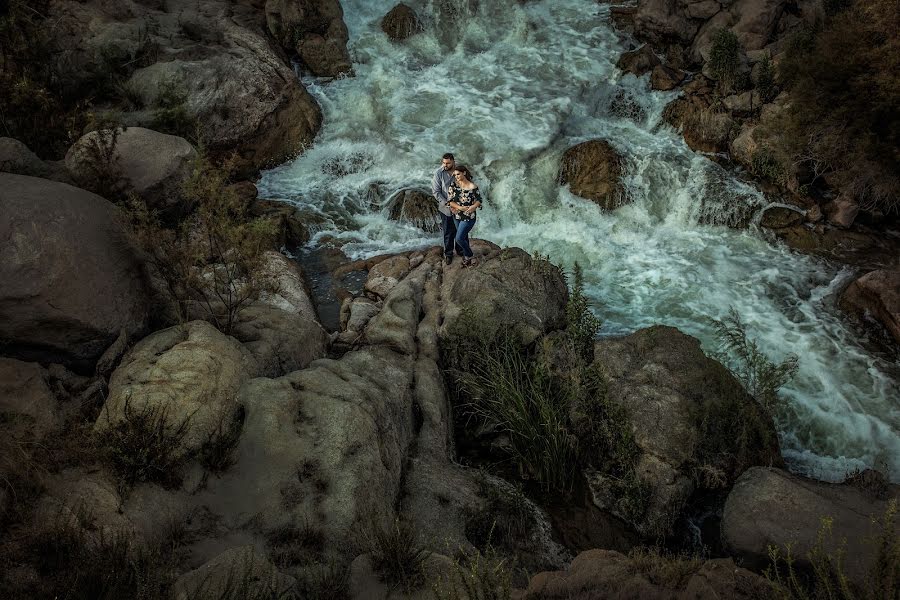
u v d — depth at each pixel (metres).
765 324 9.52
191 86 12.07
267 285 7.73
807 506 6.24
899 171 10.61
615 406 7.46
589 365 7.92
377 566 4.97
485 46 15.53
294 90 13.05
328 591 4.75
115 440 5.26
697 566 4.94
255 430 5.89
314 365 7.23
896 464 7.67
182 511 5.24
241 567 4.52
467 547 5.97
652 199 11.95
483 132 13.02
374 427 6.23
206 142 11.99
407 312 8.54
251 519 5.34
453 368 8.23
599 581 4.87
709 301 9.97
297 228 11.10
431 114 13.55
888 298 9.25
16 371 5.86
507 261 9.09
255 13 14.90
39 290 5.99
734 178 11.91
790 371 8.13
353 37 15.45
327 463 5.75
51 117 10.62
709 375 7.67
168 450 5.36
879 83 10.16
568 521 6.88
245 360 6.63
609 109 13.87
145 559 4.54
